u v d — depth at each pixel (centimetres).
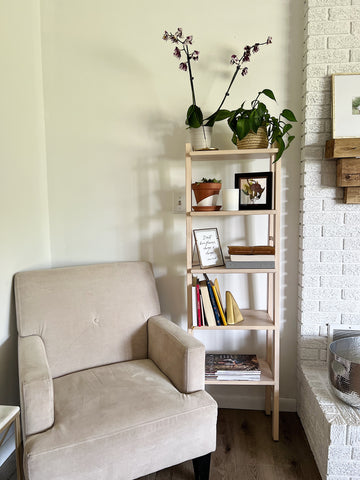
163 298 212
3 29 168
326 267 189
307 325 193
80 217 212
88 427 125
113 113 205
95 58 203
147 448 130
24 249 186
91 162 208
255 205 177
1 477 157
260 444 180
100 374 161
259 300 207
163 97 201
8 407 127
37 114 201
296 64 192
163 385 152
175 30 198
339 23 180
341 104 179
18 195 181
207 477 149
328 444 146
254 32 194
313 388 172
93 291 182
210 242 187
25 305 168
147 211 208
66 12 201
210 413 141
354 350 178
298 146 196
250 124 167
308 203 188
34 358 140
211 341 211
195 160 200
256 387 210
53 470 117
